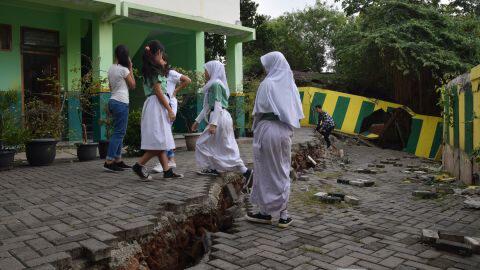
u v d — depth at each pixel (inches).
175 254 159.9
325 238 160.6
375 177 358.3
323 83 872.9
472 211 212.8
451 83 383.2
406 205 229.1
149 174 240.2
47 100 461.4
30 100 445.1
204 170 245.6
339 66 874.1
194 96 552.1
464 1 810.8
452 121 372.5
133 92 646.5
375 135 730.2
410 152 680.4
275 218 190.4
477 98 286.2
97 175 250.2
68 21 460.8
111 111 258.1
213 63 241.9
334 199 231.5
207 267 129.9
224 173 247.6
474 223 188.9
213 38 927.7
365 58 732.0
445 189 277.0
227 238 159.2
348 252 144.3
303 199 241.4
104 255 123.3
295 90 178.5
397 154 623.8
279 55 177.5
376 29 703.7
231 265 131.0
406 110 711.7
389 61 708.7
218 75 240.5
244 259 136.3
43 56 461.1
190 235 173.3
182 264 163.3
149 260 145.5
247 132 609.3
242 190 250.5
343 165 439.8
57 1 403.9
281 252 143.3
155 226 154.3
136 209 166.9
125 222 148.9
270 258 137.4
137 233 143.2
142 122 222.4
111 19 434.9
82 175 251.0
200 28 548.1
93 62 446.9
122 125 260.2
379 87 831.1
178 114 580.1
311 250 145.2
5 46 434.3
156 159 329.7
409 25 675.4
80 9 429.7
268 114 175.2
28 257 116.1
